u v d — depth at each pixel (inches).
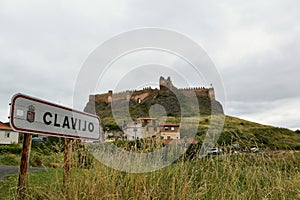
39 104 112.9
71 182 105.6
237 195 109.9
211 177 120.4
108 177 107.3
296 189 113.4
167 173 118.5
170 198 104.3
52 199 97.9
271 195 111.0
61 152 120.6
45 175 134.6
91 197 97.5
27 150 108.3
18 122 100.3
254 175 119.0
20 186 104.2
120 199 98.5
